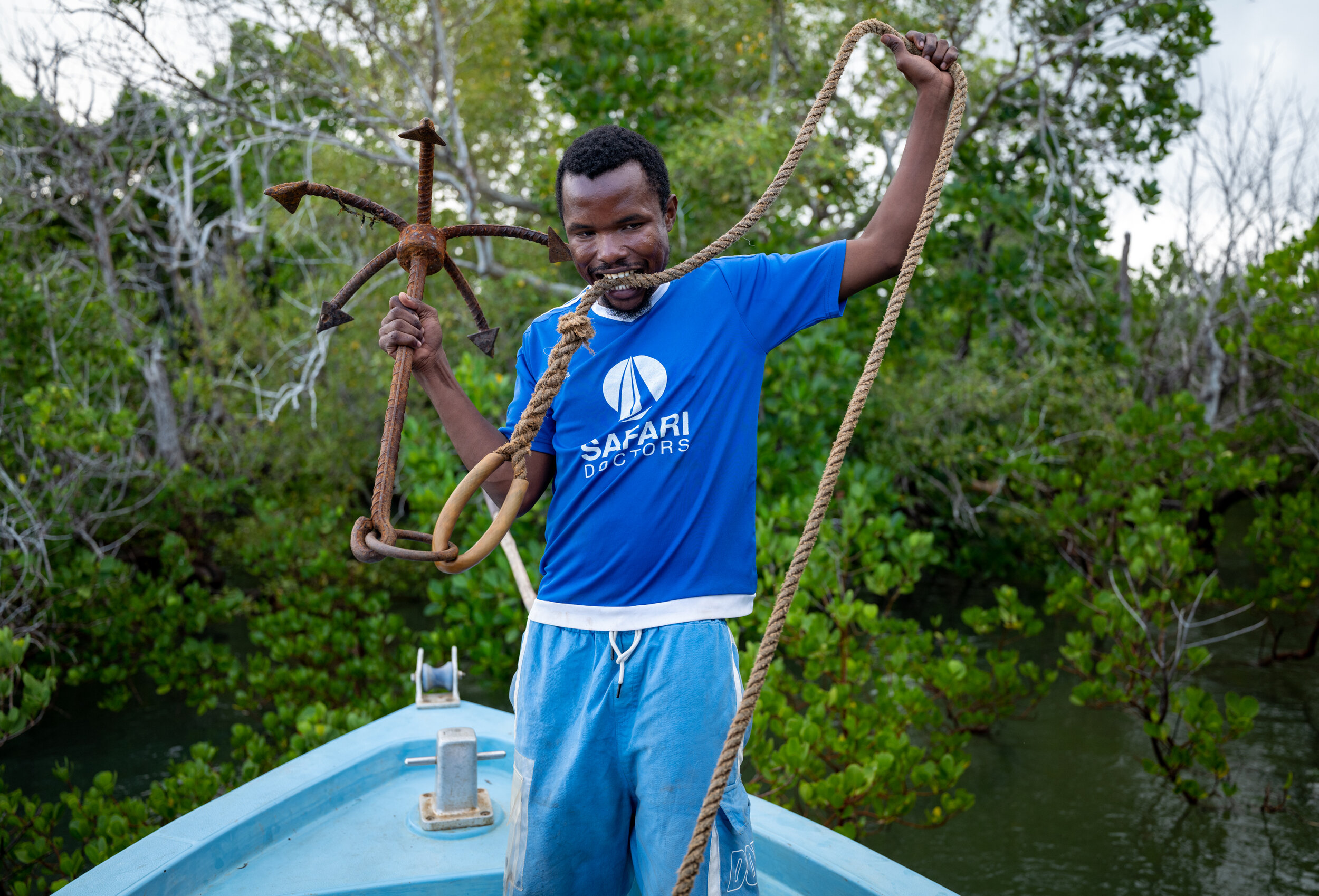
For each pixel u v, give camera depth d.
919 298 10.26
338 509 10.26
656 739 1.59
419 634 7.93
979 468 11.28
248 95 10.56
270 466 12.91
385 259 1.76
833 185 10.09
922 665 6.43
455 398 1.80
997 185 10.44
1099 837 5.87
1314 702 7.74
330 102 10.53
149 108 10.88
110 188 11.16
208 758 5.71
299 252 14.58
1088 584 8.62
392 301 1.74
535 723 1.70
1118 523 8.84
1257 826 5.96
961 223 10.38
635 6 9.59
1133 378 12.32
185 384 11.67
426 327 1.76
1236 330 11.31
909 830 6.04
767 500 7.44
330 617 8.72
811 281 1.75
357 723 5.59
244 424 12.30
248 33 9.87
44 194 10.89
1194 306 13.12
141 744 7.71
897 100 10.24
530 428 1.60
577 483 1.71
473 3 11.10
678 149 8.68
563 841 1.68
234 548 11.45
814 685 5.54
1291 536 8.82
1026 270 10.49
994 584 11.81
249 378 13.41
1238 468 8.89
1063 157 10.03
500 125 12.53
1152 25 9.99
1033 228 10.14
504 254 11.92
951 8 9.84
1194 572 8.91
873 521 6.25
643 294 1.72
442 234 1.80
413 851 2.47
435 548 1.52
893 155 10.27
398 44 10.80
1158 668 6.65
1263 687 8.06
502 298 10.77
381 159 9.95
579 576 1.70
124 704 8.35
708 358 1.70
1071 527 8.99
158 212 15.15
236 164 12.58
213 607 9.08
